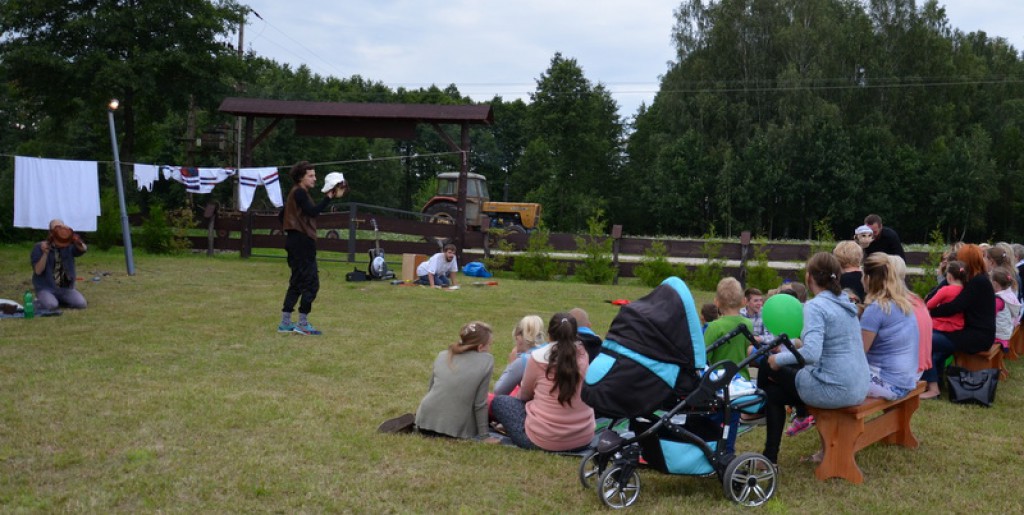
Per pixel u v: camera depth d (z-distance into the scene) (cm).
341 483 454
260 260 1919
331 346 877
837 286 484
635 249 1859
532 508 429
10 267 1523
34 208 1375
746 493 452
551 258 1873
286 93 6731
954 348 724
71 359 747
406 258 1555
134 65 2647
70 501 412
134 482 443
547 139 5603
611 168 6225
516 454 520
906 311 544
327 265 1897
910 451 568
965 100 5941
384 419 595
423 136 6931
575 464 505
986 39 7106
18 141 3978
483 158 7038
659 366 436
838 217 5128
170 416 574
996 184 5409
